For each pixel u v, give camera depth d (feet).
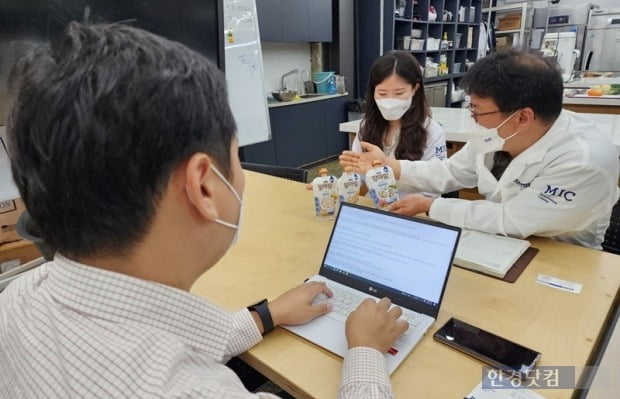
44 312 1.35
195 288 3.11
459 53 22.94
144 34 1.34
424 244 2.72
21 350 1.31
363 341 2.13
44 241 1.39
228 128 1.40
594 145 3.59
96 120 1.12
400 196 5.20
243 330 2.40
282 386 2.26
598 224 3.90
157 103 1.16
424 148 5.98
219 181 1.41
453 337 2.41
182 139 1.21
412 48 18.52
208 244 1.50
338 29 16.17
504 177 4.02
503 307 2.73
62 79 1.16
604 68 19.43
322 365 2.28
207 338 1.55
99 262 1.35
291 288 3.07
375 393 1.81
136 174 1.18
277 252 3.66
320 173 4.47
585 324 2.53
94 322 1.29
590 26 19.38
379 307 2.39
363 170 4.94
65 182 1.18
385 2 16.67
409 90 5.75
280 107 13.74
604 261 3.29
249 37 9.55
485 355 2.26
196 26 5.95
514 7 22.24
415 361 2.28
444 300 2.82
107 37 1.28
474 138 4.09
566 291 2.89
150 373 1.20
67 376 1.20
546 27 21.21
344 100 16.61
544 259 3.35
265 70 15.05
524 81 3.40
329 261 3.11
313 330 2.54
